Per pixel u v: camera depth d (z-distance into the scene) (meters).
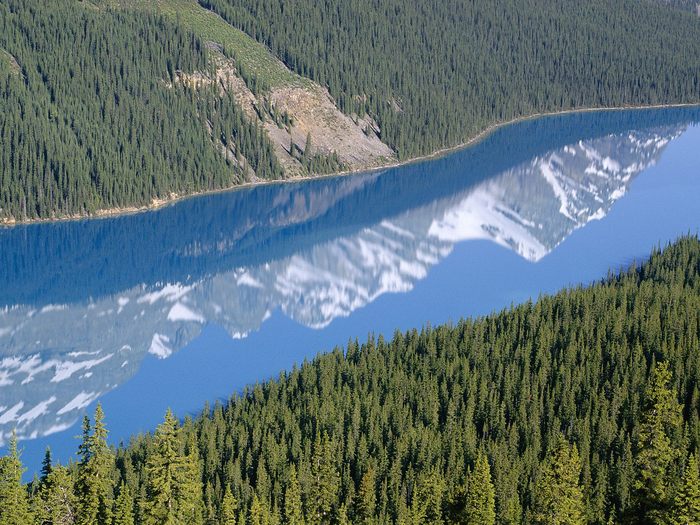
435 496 94.62
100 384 145.88
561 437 81.62
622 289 160.62
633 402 121.69
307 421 118.75
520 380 130.50
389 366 134.25
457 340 143.00
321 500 97.62
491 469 106.88
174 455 81.38
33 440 128.25
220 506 92.81
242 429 115.12
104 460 86.56
